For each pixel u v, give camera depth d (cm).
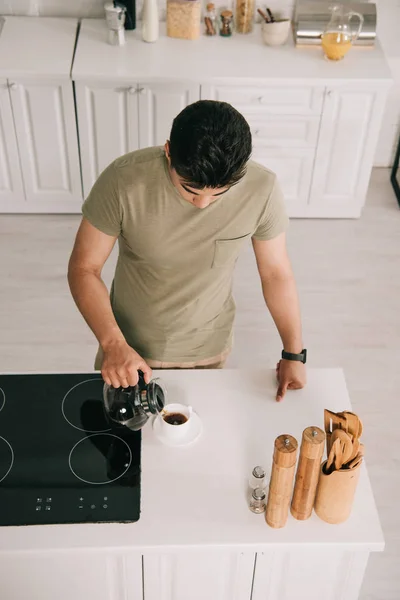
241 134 140
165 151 155
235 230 172
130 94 339
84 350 317
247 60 344
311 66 343
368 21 350
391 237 387
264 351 319
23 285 347
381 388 306
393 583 239
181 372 188
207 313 193
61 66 335
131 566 157
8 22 364
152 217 168
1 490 157
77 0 365
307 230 387
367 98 347
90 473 162
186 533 151
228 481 162
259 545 150
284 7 366
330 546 151
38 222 383
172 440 169
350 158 370
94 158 365
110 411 167
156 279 183
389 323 338
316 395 183
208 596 167
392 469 274
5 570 154
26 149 361
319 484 151
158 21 364
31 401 179
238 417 177
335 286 355
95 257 177
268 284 189
